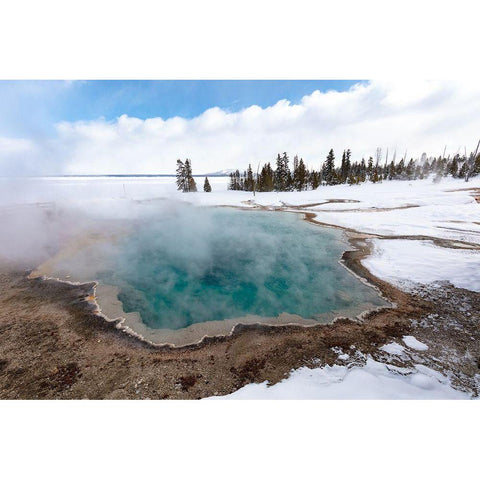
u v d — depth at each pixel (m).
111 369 3.68
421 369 3.54
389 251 8.53
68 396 3.24
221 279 7.47
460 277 6.07
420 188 28.09
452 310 5.01
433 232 10.27
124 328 4.73
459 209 13.80
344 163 46.69
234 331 4.68
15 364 3.76
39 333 4.50
